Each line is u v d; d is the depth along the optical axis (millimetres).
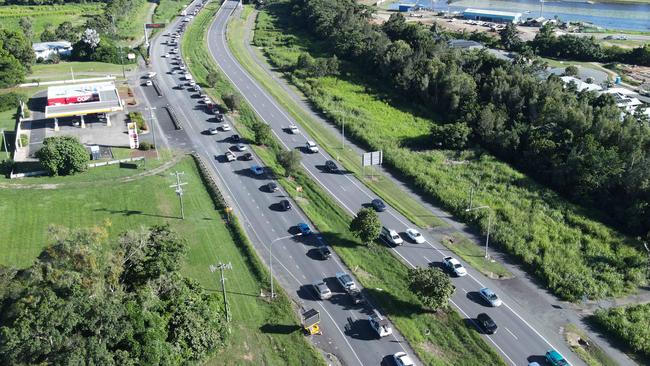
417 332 88750
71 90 173250
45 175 137500
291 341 87125
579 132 141000
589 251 107125
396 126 169000
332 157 148625
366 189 132500
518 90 164375
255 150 152125
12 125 166125
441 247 110250
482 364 82438
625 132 133750
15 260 105625
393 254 108188
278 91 197500
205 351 82438
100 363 69125
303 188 133000
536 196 126500
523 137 146250
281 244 111250
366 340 87375
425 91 182375
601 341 87125
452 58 194500
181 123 169500
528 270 103562
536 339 87312
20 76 194875
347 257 106812
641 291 98062
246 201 126812
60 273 75250
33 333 68500
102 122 169250
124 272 85250
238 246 110500
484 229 114000
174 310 82500
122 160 144625
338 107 181750
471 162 145000
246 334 88688
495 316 92062
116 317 73375
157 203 125375
